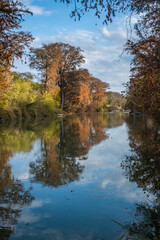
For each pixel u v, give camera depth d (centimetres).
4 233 336
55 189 515
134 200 444
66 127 2064
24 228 349
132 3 434
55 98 4181
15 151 984
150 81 664
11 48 458
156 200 436
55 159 827
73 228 347
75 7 351
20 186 541
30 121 2831
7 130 1784
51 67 3728
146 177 577
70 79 4353
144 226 348
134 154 851
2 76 1070
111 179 579
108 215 387
